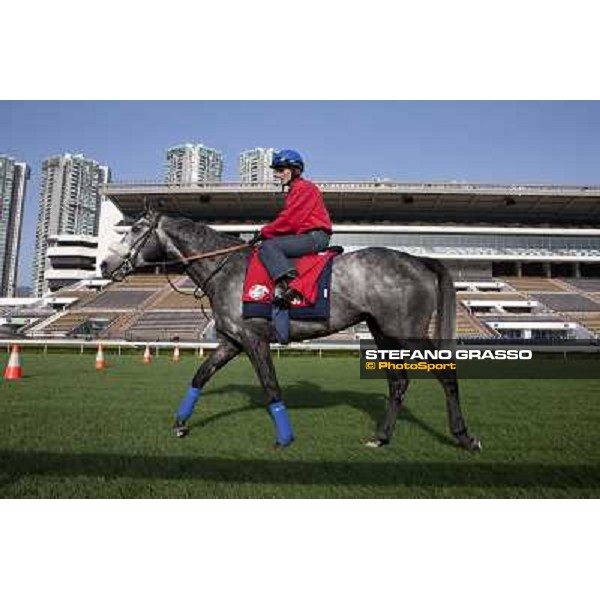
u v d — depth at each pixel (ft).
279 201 163.63
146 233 16.60
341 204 161.17
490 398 27.40
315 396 26.99
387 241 157.17
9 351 83.61
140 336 112.16
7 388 29.81
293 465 13.05
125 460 13.42
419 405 24.41
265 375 14.98
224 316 15.47
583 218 167.73
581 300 136.77
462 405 24.61
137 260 16.67
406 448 14.83
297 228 15.12
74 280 197.16
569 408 23.59
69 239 204.95
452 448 14.89
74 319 126.31
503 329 118.73
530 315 125.49
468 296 139.85
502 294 140.56
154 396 26.22
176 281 155.33
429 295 14.85
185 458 13.60
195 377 16.44
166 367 49.70
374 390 30.27
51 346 86.33
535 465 13.23
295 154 15.64
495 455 14.17
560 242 157.17
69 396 26.18
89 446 14.88
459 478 12.22
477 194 152.66
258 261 15.03
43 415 20.22
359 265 14.90
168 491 11.31
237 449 14.56
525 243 157.38
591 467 13.10
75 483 11.73
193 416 19.85
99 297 143.64
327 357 78.28
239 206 167.84
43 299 151.23
